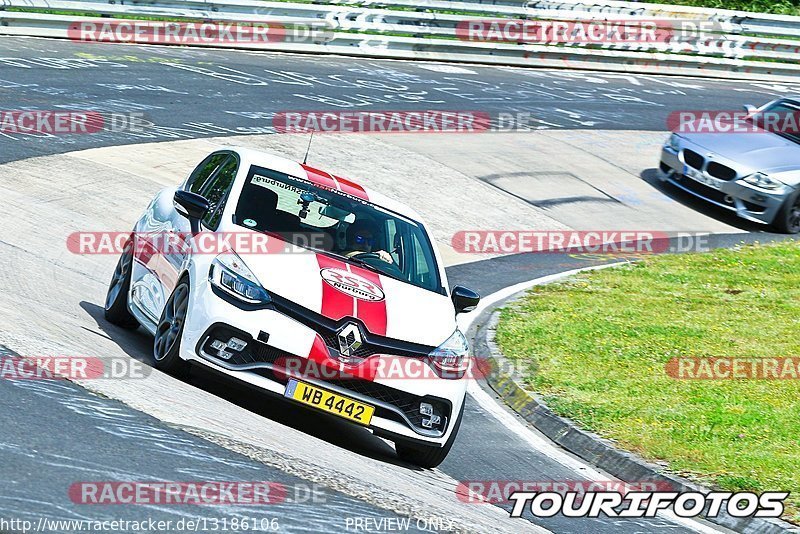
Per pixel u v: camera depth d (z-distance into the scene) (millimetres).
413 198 58031
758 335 41438
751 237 61531
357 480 20906
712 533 24484
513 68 96688
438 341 24578
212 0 82812
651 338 39875
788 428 31047
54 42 75562
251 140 60031
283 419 25156
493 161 66938
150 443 19141
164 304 26281
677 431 30109
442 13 92750
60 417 19312
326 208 27609
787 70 110312
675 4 120812
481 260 51250
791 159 63438
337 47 89125
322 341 23250
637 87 96188
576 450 29531
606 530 23250
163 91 66938
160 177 50594
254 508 17156
